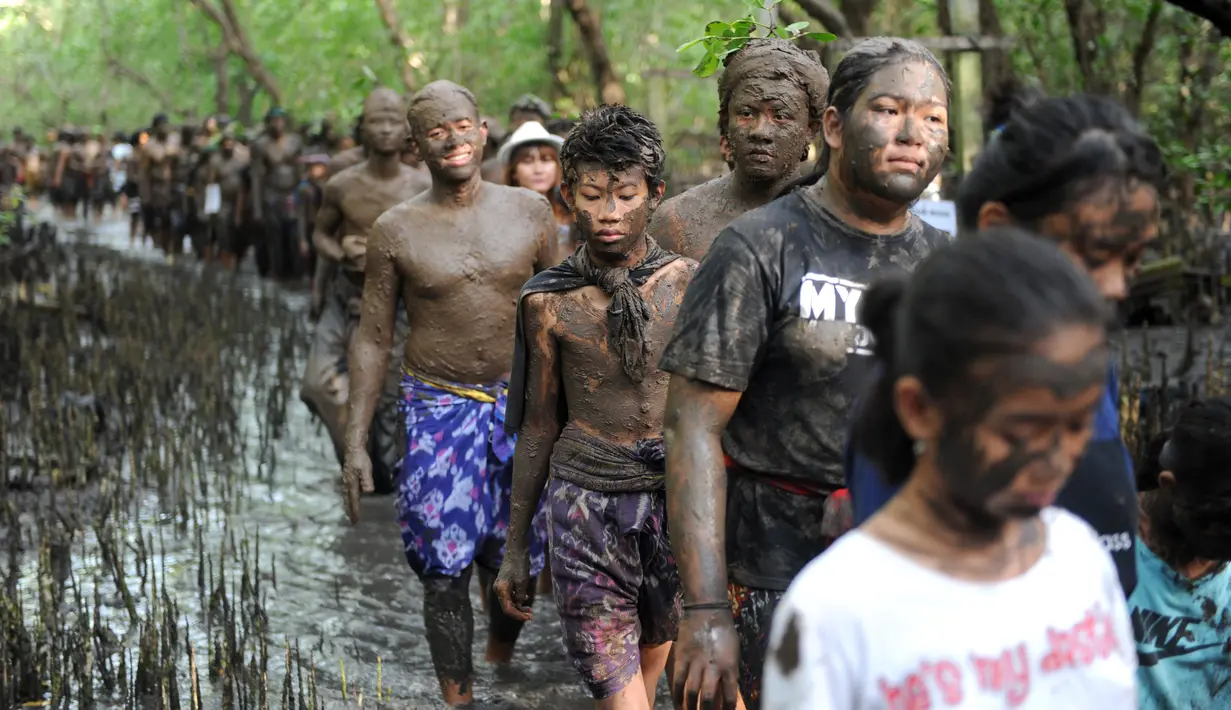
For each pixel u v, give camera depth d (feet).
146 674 22.02
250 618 25.26
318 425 41.83
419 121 22.12
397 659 23.80
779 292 12.54
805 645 7.53
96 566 28.35
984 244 7.15
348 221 34.91
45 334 47.50
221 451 36.50
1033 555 7.84
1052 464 7.09
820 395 12.65
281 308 62.54
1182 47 52.60
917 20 65.67
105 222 126.00
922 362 7.18
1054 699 7.64
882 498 9.26
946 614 7.50
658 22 99.66
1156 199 9.25
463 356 22.04
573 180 17.12
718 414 12.42
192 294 63.87
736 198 19.10
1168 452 11.82
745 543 13.17
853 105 12.34
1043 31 58.75
